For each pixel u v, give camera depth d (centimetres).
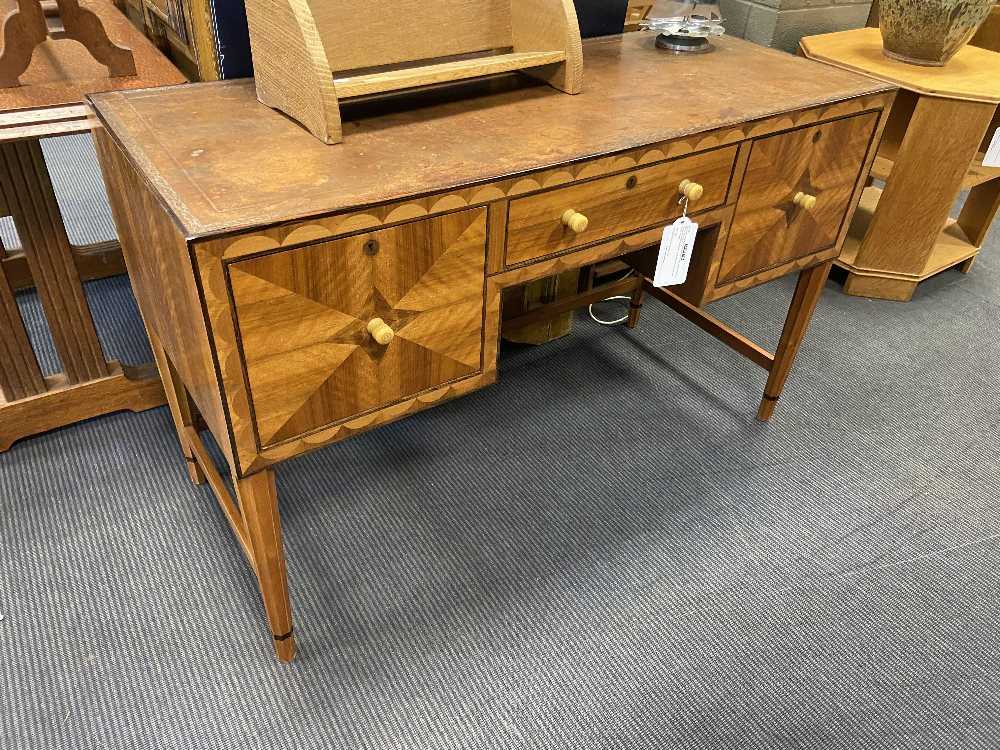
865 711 126
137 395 174
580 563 148
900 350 214
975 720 126
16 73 127
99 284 220
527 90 129
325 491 161
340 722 120
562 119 117
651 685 128
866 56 218
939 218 219
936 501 166
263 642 131
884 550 154
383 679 127
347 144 105
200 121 108
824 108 129
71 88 130
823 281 160
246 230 81
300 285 89
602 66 143
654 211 119
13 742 114
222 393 90
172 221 82
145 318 130
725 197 126
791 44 241
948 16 197
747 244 137
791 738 122
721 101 127
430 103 121
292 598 139
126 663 126
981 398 198
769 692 128
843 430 185
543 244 109
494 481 166
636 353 209
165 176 92
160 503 155
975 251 245
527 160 102
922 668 133
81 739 116
